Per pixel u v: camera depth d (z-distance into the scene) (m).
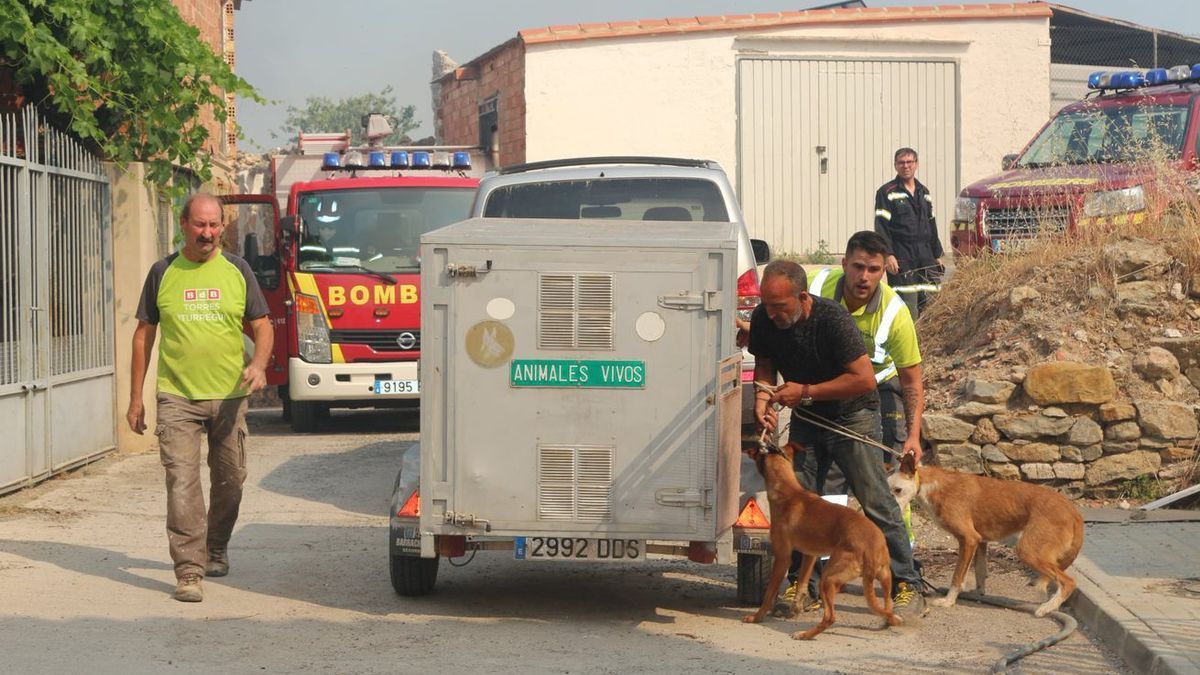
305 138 25.03
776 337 8.45
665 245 8.05
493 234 8.21
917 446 8.73
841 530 7.96
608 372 8.12
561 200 11.94
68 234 14.42
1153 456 11.55
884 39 27.77
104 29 15.61
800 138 27.64
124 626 8.20
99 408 15.12
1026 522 8.62
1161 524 10.66
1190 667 6.84
